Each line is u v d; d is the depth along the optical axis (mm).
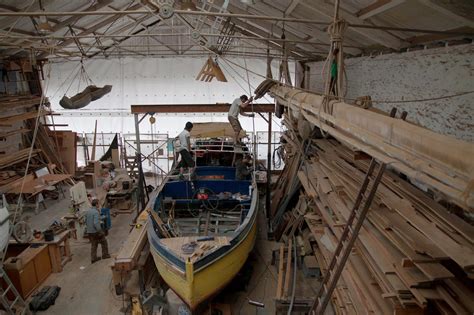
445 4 2799
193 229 6980
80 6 8250
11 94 11516
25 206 10273
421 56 3992
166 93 14281
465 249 2516
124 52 13773
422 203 3377
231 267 5461
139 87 14266
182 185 8188
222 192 8234
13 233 6621
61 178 10852
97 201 8039
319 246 5785
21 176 10484
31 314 5621
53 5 7602
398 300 2881
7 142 11422
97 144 14375
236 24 9156
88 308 5844
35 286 6316
